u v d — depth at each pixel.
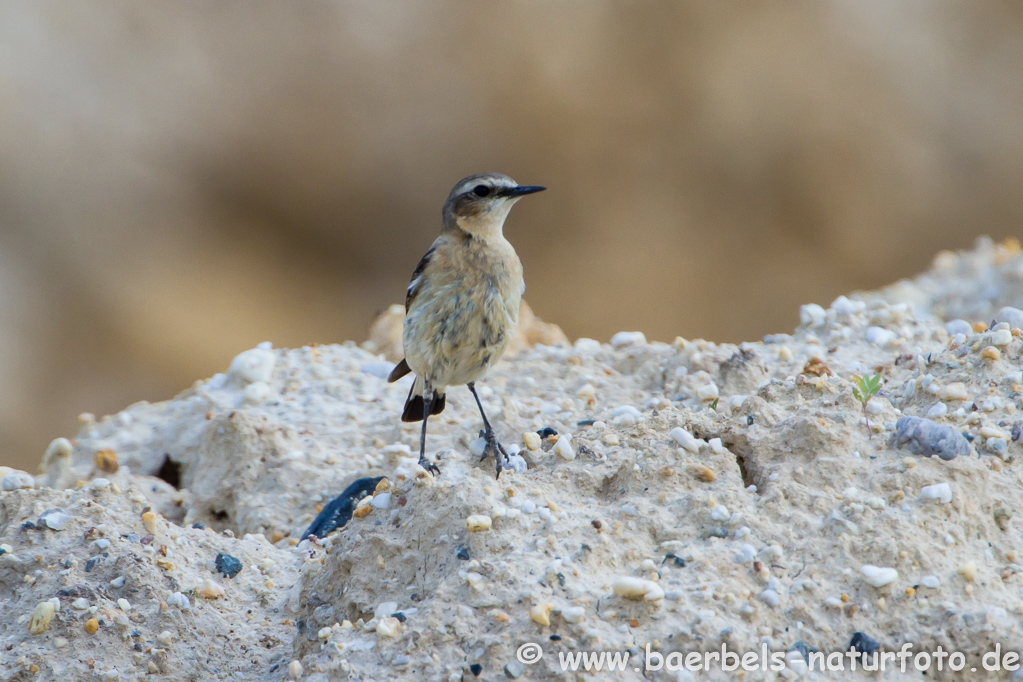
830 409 8.03
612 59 41.38
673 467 7.53
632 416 8.51
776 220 40.16
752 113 40.81
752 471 7.68
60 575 7.57
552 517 7.10
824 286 39.12
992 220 40.44
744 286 39.19
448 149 40.94
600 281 38.81
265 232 39.97
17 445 30.89
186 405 12.26
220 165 39.97
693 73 40.94
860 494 7.21
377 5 41.50
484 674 6.09
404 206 40.88
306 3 41.41
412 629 6.39
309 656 6.91
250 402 11.80
